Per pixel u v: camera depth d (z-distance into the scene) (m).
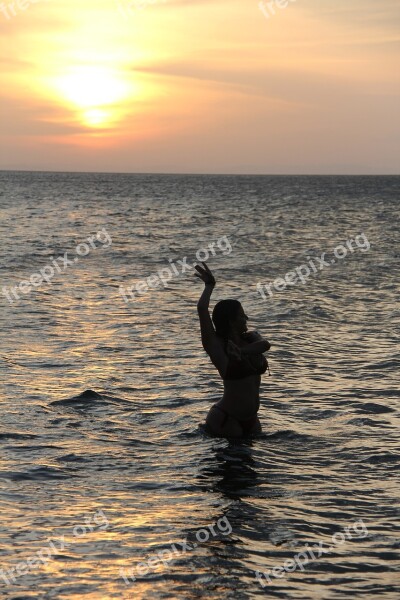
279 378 10.99
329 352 12.92
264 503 6.32
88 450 7.68
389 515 6.12
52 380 10.61
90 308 17.50
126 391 10.14
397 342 13.81
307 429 8.57
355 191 154.50
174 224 53.38
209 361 12.08
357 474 7.12
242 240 40.09
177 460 7.44
